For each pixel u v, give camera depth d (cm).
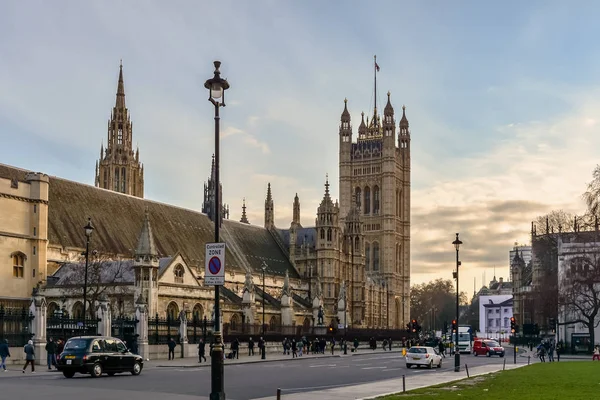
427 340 16050
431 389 4478
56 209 11338
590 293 13600
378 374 6338
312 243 18200
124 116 18925
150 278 9931
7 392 4103
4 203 9844
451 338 12356
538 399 3716
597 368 7019
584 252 12194
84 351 5412
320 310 15538
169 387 4578
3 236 9769
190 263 13300
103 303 7844
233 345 9469
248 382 5238
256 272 15675
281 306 14262
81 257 11119
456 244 8138
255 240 17200
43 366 6744
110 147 18775
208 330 10100
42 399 3691
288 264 17762
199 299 11238
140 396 3916
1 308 7519
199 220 15262
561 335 14525
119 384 4797
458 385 4819
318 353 11981
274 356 10412
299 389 4575
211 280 3325
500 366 7912
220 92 3469
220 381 3209
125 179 18650
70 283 10250
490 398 3791
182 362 7919
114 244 11950
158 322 8688
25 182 10256
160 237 13200
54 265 10719
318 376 5991
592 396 3891
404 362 8894
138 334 8269
